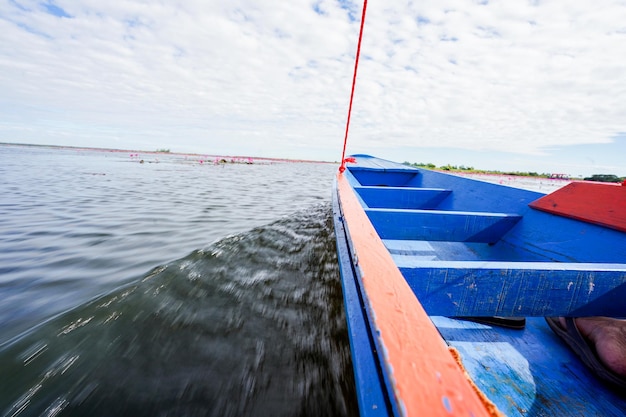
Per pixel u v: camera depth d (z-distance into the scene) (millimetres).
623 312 1314
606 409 1156
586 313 1312
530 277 1259
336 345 2184
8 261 3594
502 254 2641
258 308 2637
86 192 9750
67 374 1725
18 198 8188
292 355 2053
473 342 1538
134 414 1505
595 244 1957
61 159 36062
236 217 6656
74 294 2758
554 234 2279
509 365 1384
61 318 2271
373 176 6504
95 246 4250
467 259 2777
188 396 1646
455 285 1257
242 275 3301
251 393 1705
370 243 1284
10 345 1941
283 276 3354
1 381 1643
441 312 1273
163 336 2145
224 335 2217
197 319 2389
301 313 2605
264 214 7195
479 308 1278
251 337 2221
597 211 2004
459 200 3898
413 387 545
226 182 15789
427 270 1240
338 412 1621
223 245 4293
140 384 1697
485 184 3504
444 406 513
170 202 8359
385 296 844
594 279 1273
